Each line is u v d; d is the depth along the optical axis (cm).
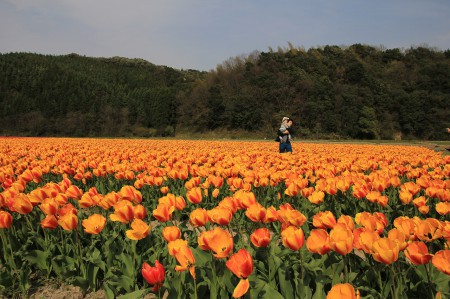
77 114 9331
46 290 483
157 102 9344
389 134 7800
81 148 1814
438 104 7981
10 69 11062
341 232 312
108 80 13000
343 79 9025
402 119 7938
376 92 8388
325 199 775
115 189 972
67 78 10950
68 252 502
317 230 317
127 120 9275
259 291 336
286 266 366
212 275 362
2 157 1196
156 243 486
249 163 1041
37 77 10969
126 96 10281
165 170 873
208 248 335
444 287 346
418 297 359
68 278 479
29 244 541
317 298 318
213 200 815
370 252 302
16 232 561
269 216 403
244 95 8206
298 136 7494
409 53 10612
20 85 10600
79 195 582
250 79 8675
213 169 870
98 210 653
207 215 404
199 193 493
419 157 1177
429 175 823
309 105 7675
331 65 9362
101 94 10638
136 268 444
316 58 9456
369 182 663
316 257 411
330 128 7625
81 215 589
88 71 13575
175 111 9325
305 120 7738
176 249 352
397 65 9831
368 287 354
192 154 1423
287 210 378
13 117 9288
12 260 484
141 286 455
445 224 338
